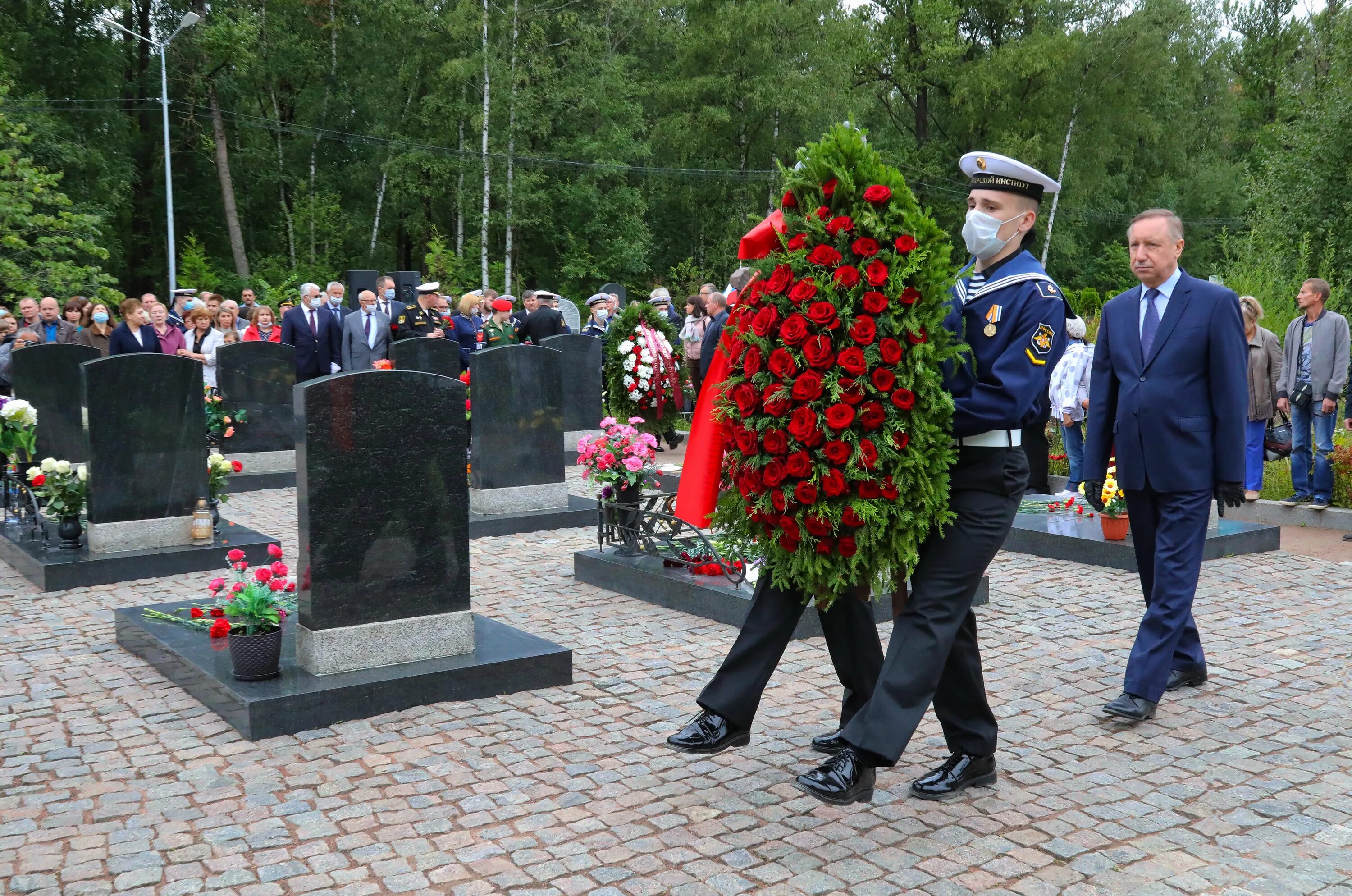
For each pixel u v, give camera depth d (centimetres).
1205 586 756
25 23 3341
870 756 356
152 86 3578
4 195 2305
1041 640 630
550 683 555
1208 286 510
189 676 545
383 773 444
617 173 3947
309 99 3894
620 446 784
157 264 3788
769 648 393
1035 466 1087
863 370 361
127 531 809
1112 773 440
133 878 358
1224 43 5012
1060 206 4188
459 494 547
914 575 381
